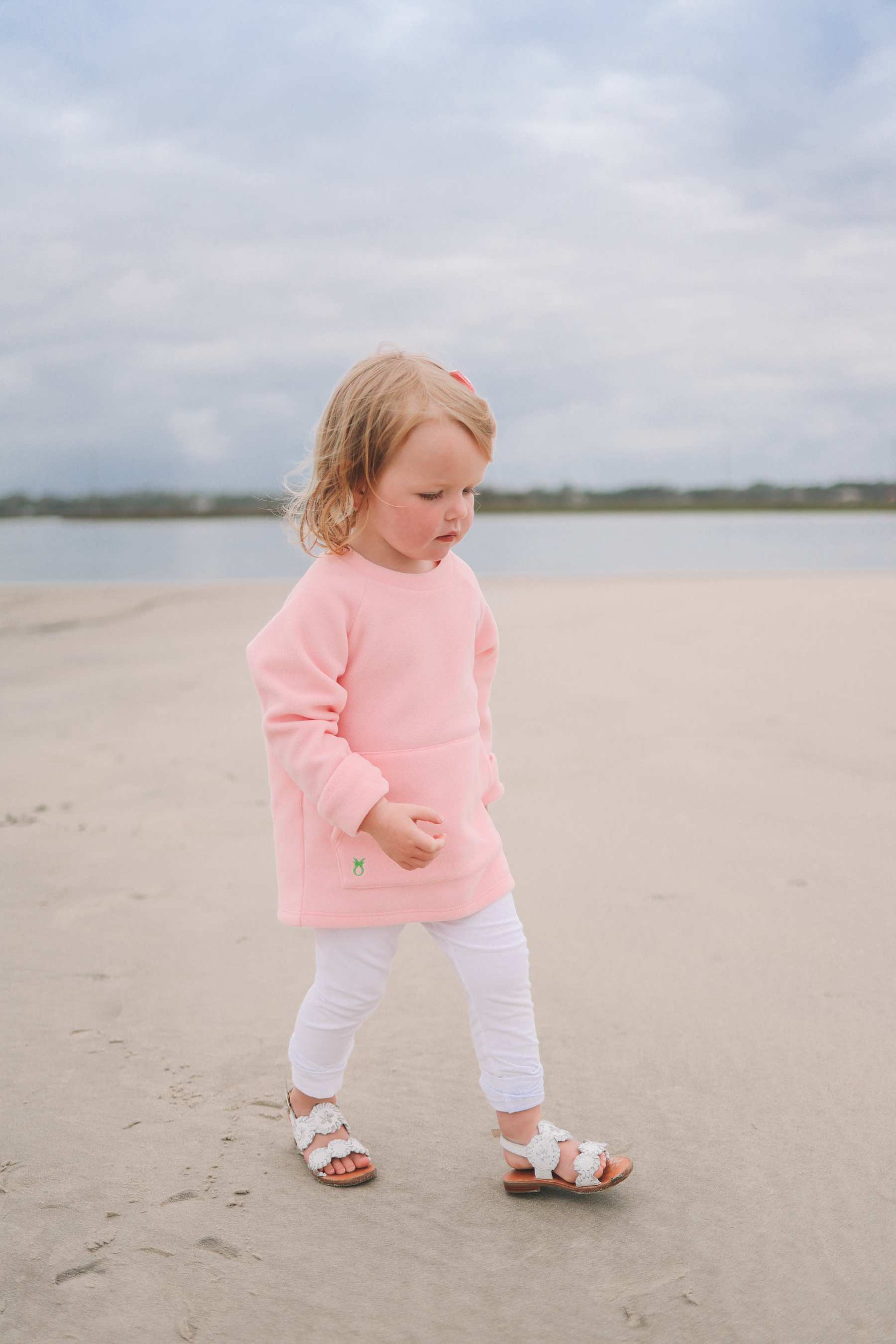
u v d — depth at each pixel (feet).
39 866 11.06
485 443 5.64
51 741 16.60
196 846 11.68
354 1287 5.08
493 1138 6.42
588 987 8.23
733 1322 4.83
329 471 5.70
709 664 21.31
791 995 8.04
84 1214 5.60
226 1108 6.66
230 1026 7.70
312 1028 6.05
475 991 5.88
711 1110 6.59
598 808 12.66
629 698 18.49
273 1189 5.86
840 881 10.24
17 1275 5.13
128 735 16.97
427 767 5.75
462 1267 5.23
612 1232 5.50
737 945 8.91
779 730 16.08
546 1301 4.99
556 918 9.55
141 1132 6.38
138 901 10.11
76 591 38.29
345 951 5.89
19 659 24.34
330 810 5.47
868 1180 5.89
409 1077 7.06
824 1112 6.54
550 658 22.49
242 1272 5.18
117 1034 7.57
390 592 5.76
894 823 11.86
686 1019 7.71
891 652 22.08
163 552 65.57
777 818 12.14
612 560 55.52
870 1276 5.13
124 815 12.80
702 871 10.58
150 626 29.43
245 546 71.82
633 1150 6.21
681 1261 5.27
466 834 5.85
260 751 15.87
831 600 30.50
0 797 13.52
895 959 8.60
